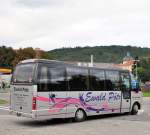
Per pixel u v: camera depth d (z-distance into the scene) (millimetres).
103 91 18578
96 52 145625
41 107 15367
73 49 140000
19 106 15961
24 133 13109
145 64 127625
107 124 16109
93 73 18125
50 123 16469
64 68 16578
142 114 21000
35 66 15430
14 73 16562
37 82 15289
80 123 16547
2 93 50281
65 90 16484
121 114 20812
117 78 19594
